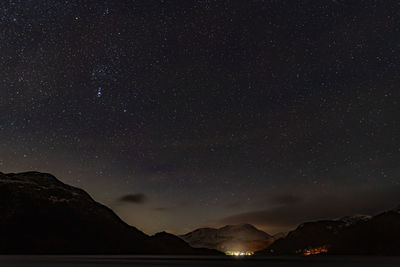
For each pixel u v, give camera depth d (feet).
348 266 439.63
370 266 434.71
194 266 412.36
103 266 367.25
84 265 380.37
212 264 487.20
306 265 482.28
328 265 474.08
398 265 462.19
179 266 403.95
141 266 386.11
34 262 434.71
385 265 464.65
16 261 458.91
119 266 373.81
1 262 431.43
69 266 356.38
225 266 431.43
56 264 391.86
